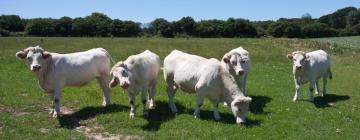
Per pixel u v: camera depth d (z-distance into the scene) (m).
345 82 21.55
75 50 41.88
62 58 12.65
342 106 15.11
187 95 15.98
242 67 13.24
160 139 10.52
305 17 130.38
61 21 111.88
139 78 12.20
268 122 12.33
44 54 12.14
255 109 14.09
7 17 122.81
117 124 11.75
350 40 63.25
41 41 49.41
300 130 11.64
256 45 43.81
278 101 15.59
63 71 12.51
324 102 15.82
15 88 17.00
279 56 37.06
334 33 111.56
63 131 11.05
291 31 110.62
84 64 13.01
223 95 12.18
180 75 12.79
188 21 117.94
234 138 10.66
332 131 11.62
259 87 18.95
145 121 12.03
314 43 45.50
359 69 28.28
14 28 123.31
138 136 10.80
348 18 128.50
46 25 110.31
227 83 11.94
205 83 11.97
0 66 25.53
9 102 14.18
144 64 12.33
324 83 17.38
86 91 16.48
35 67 11.75
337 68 28.94
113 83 11.42
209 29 115.38
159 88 17.72
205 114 13.05
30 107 13.73
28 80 19.59
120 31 115.75
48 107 13.88
